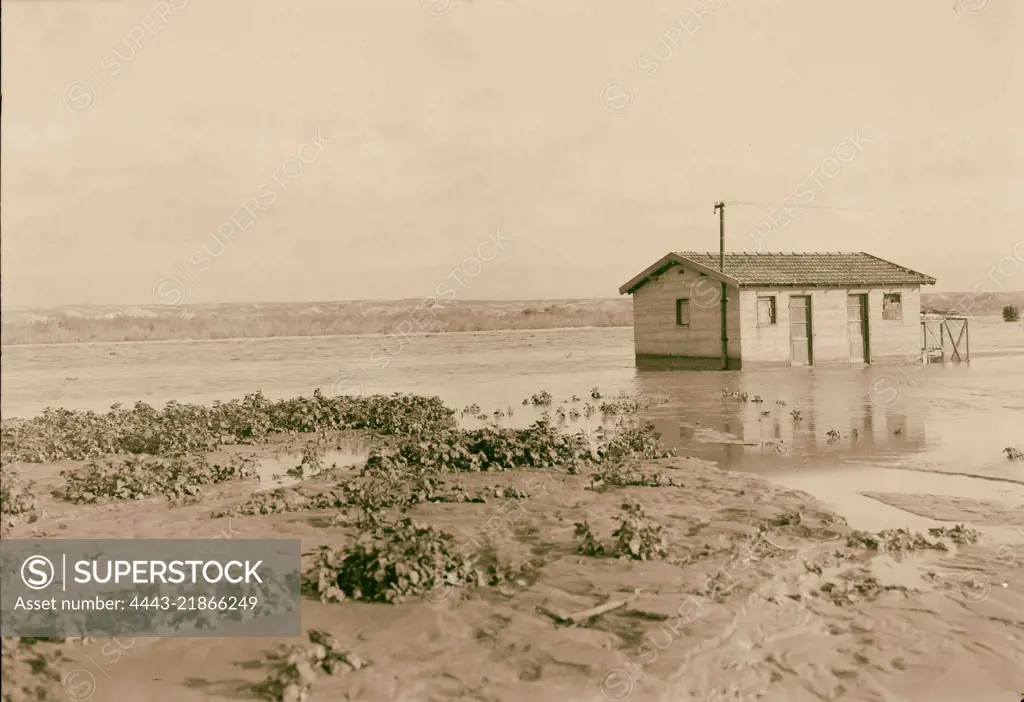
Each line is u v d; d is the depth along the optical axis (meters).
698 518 10.13
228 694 6.00
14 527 10.40
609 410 19.89
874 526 9.65
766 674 6.19
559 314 87.00
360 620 7.31
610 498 11.34
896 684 5.96
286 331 59.91
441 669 6.31
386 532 8.92
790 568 8.35
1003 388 22.59
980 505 10.48
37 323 55.47
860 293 29.50
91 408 22.94
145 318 57.47
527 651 6.61
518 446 14.47
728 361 27.23
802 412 18.69
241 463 14.58
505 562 8.68
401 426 18.64
